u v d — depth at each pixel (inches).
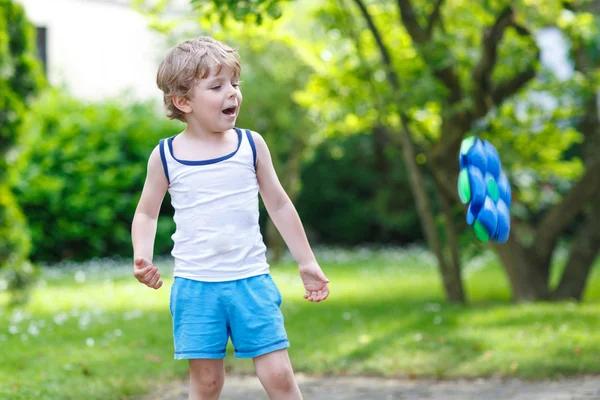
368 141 928.3
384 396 248.5
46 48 830.5
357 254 848.3
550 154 484.4
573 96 439.8
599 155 437.7
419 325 355.6
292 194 762.2
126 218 748.0
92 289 534.3
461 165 179.3
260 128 740.0
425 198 442.0
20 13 413.4
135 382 255.9
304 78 705.6
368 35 469.7
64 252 733.9
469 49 455.2
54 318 381.7
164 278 592.1
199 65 160.7
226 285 161.8
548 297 447.8
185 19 395.5
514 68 432.1
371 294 506.9
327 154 938.7
